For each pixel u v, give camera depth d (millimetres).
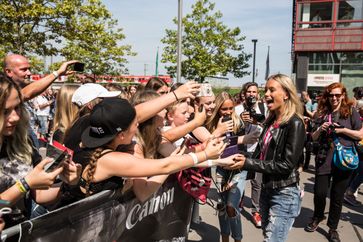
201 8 18609
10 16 11766
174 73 19266
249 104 5426
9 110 1884
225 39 19188
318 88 20719
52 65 15586
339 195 4305
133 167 1935
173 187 2746
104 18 15781
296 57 22000
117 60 18891
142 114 2332
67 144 2219
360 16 19328
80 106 2754
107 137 1951
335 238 4309
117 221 2092
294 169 2955
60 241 1652
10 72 3936
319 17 20062
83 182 2008
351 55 20000
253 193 4934
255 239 4414
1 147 1943
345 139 4277
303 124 2867
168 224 2736
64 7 12430
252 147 4738
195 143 3051
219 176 3773
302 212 5414
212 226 4797
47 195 2094
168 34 19078
